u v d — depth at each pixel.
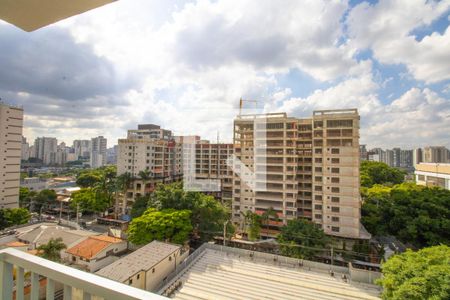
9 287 2.23
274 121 37.56
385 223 27.45
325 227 32.31
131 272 17.70
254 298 18.08
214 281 20.33
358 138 31.84
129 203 47.16
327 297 18.47
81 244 23.86
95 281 1.76
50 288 1.99
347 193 31.53
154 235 24.83
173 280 20.33
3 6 2.03
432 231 23.36
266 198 36.66
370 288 19.66
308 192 36.25
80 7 2.08
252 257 25.16
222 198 46.50
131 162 48.62
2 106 39.44
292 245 24.30
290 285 20.00
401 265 14.75
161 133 60.84
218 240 32.47
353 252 25.66
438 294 11.83
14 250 2.28
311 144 36.44
